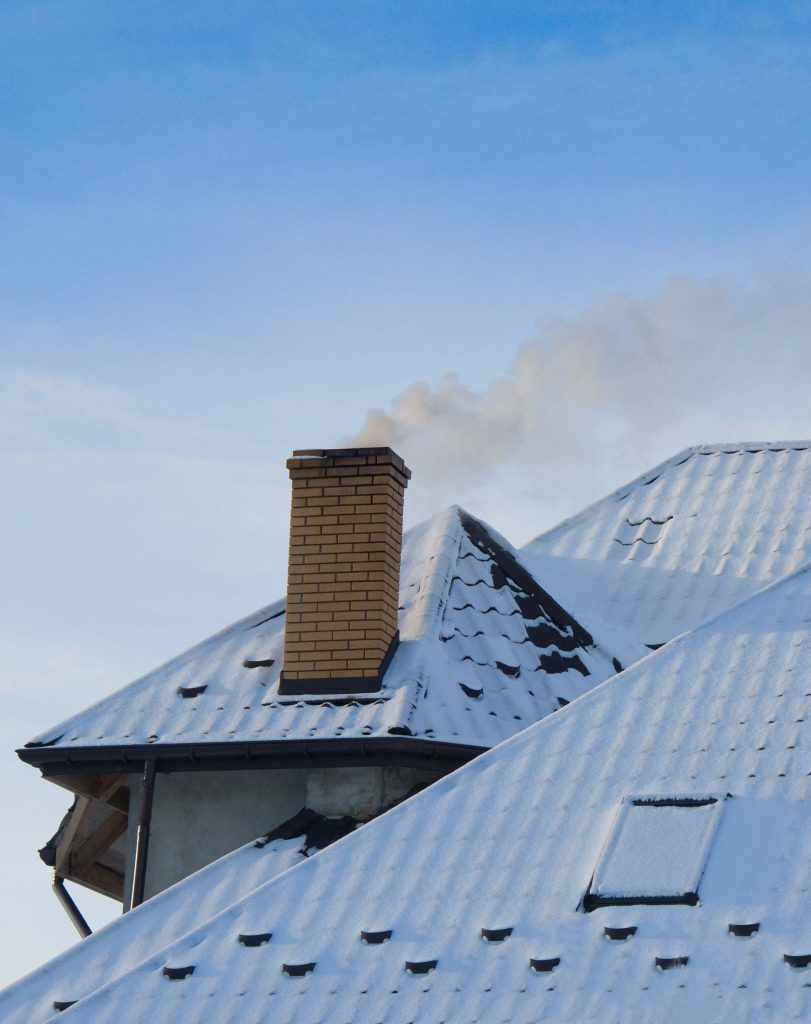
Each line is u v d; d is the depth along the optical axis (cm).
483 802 1920
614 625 2834
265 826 2434
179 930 2144
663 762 1902
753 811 1795
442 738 2330
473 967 1698
